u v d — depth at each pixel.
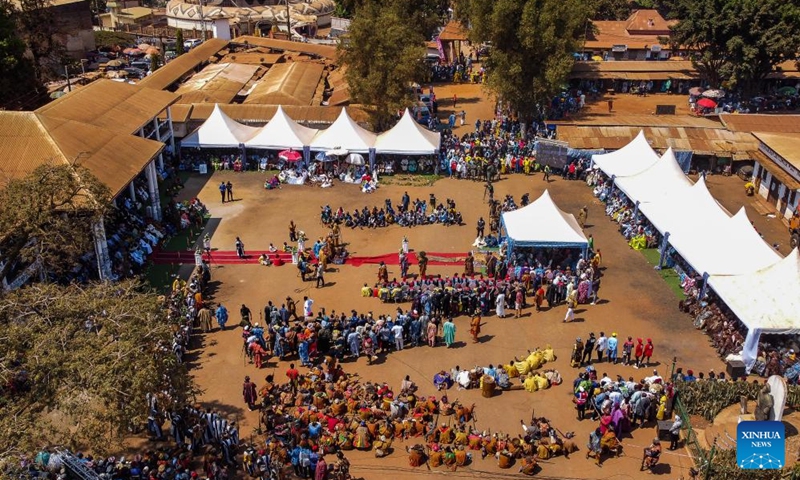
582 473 26.78
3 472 21.11
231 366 33.28
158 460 25.73
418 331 34.91
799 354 33.16
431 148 57.84
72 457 24.50
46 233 29.61
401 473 26.70
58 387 22.50
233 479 26.41
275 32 109.50
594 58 93.00
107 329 24.36
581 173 58.66
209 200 52.91
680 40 78.94
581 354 33.06
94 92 51.12
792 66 83.12
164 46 103.75
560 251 42.19
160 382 24.59
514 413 30.14
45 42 72.81
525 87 65.94
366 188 55.06
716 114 70.06
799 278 33.91
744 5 72.56
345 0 97.00
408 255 44.59
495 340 35.62
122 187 39.94
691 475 26.14
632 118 65.44
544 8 62.47
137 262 41.53
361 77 64.44
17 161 38.72
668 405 29.25
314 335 33.53
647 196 47.00
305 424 28.52
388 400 29.61
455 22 106.94
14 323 24.39
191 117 63.19
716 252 38.34
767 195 54.00
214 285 40.78
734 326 34.66
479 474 26.70
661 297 39.81
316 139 58.62
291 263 43.62
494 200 50.25
